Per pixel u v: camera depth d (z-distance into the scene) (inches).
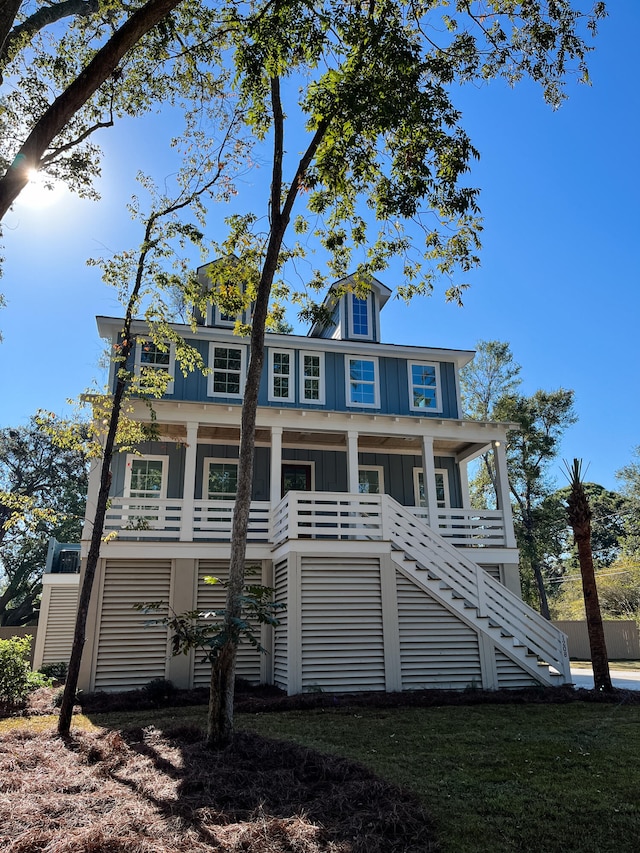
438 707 367.9
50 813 165.0
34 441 1264.8
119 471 581.6
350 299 717.3
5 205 169.0
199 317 664.4
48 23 324.2
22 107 348.8
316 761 216.8
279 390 644.1
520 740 271.6
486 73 342.6
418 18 336.8
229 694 241.9
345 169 335.0
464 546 554.9
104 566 476.7
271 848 145.3
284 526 469.7
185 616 265.1
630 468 1534.2
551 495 1134.4
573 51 327.3
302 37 289.4
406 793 186.2
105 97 358.0
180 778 196.7
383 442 651.5
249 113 343.3
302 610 429.1
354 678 421.7
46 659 700.0
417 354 686.5
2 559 1305.4
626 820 170.9
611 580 1460.4
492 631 448.5
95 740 261.7
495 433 589.9
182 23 327.0
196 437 577.3
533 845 154.6
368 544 450.6
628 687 482.9
